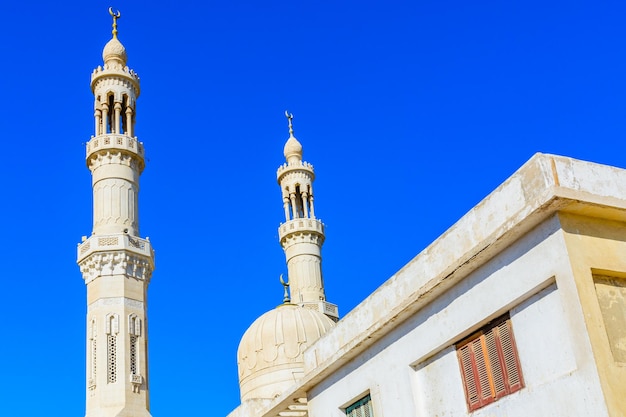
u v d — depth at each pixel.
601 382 16.03
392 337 22.86
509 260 18.72
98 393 53.12
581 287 16.81
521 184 18.52
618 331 17.11
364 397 24.19
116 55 67.06
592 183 18.14
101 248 57.06
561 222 17.38
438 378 21.08
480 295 19.56
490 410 19.09
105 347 54.47
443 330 20.70
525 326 18.36
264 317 56.62
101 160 61.53
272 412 29.06
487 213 19.69
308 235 77.62
